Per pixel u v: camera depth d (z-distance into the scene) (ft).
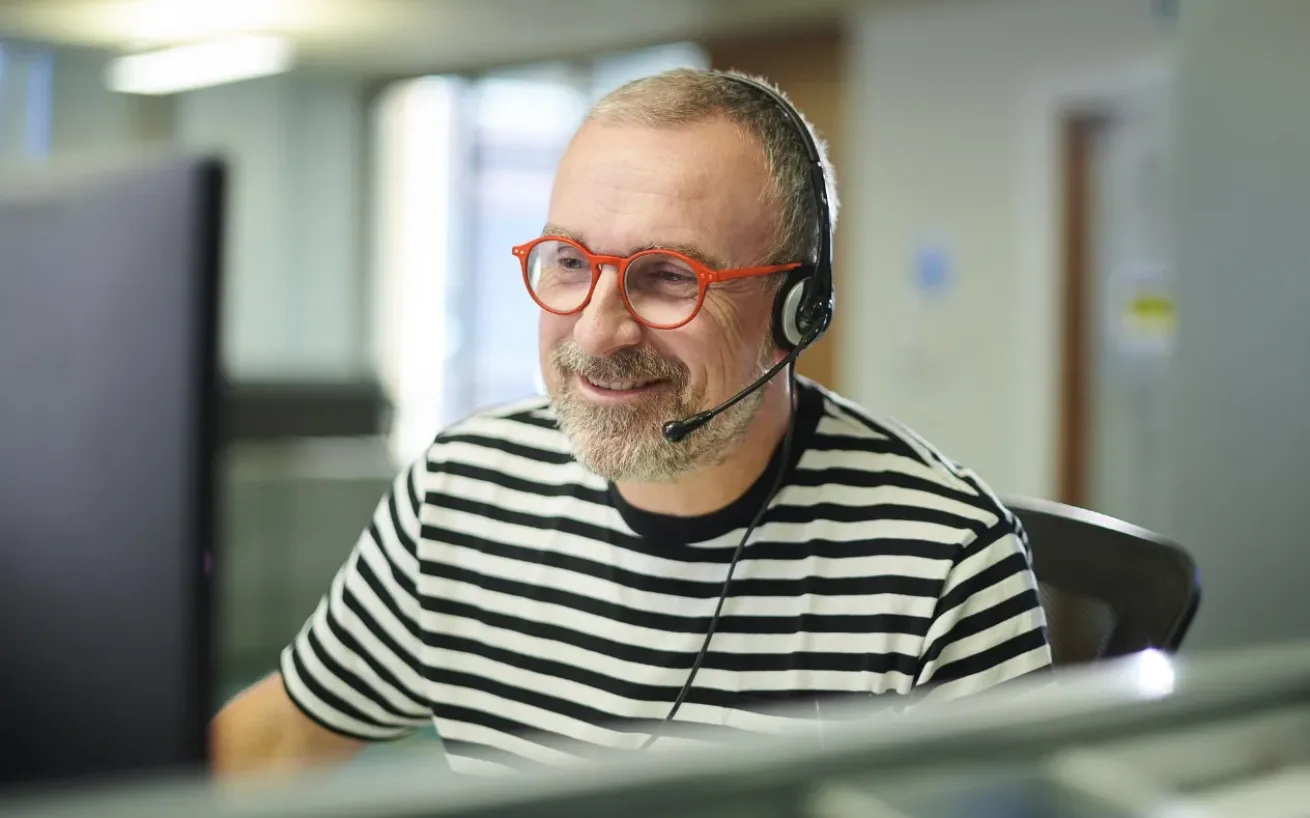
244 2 19.69
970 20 16.66
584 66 23.61
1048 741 1.19
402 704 3.87
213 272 1.78
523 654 3.57
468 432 3.89
